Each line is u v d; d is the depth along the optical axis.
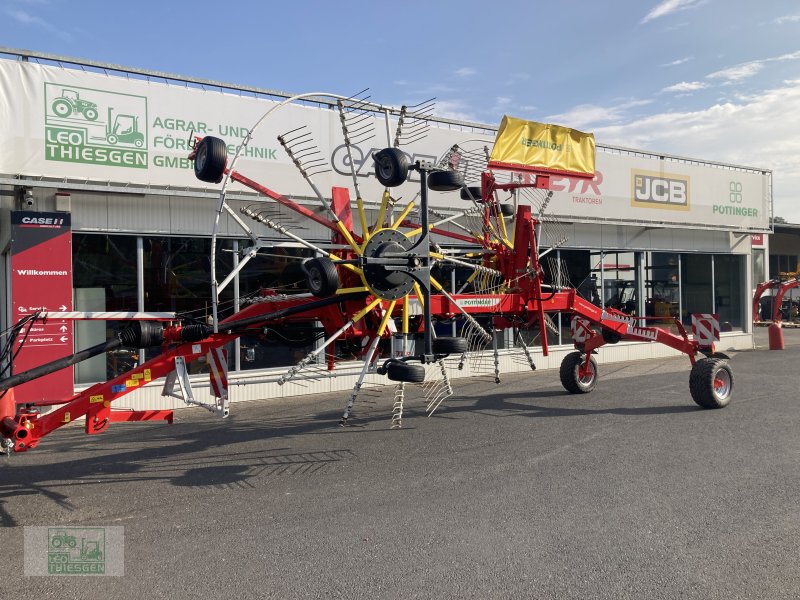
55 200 9.28
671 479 5.80
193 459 6.74
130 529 4.77
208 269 10.66
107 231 9.68
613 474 5.98
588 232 15.15
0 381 5.04
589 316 9.55
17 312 8.51
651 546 4.34
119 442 7.56
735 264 18.66
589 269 15.41
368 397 10.77
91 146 9.30
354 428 8.16
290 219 11.08
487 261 9.31
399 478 5.95
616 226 15.70
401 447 7.10
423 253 6.55
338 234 7.64
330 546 4.41
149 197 10.02
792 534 4.52
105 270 9.78
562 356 14.64
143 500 5.43
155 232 10.06
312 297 7.52
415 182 12.38
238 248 10.83
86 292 9.65
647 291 16.53
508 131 9.02
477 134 13.30
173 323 6.57
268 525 4.81
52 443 7.55
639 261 16.39
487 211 9.23
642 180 15.88
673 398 10.00
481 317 8.99
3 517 5.06
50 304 8.66
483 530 4.66
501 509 5.09
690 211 16.91
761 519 4.81
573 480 5.81
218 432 8.07
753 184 18.44
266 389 10.84
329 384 11.49
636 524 4.74
